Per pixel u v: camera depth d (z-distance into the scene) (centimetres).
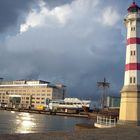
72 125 12462
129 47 7106
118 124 6588
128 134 3506
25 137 2683
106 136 3130
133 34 7119
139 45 7050
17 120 13975
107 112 18162
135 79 6812
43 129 10000
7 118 15138
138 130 4169
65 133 3184
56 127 11094
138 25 7150
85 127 7106
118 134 3428
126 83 6981
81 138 2831
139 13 7281
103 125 6575
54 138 2725
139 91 6681
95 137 2977
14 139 2533
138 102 6631
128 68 6988
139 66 6912
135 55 6962
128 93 6738
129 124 6525
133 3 7400
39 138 2669
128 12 7431
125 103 6756
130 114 6612
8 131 8444
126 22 7400
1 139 2478
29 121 13888
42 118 18025
